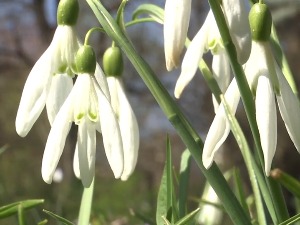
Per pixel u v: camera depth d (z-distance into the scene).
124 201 0.69
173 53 0.13
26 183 0.57
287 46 0.69
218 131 0.13
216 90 0.16
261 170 0.15
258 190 0.17
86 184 0.14
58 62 0.15
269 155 0.12
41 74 0.15
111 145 0.14
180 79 0.13
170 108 0.14
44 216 0.36
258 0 0.14
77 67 0.14
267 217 0.19
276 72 0.13
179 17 0.13
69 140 0.67
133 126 0.16
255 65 0.13
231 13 0.12
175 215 0.16
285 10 0.42
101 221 0.32
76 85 0.14
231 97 0.14
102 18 0.14
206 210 0.23
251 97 0.13
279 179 0.13
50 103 0.15
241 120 0.64
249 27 0.12
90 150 0.14
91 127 0.14
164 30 0.13
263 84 0.13
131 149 0.15
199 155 0.14
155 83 0.14
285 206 0.14
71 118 0.14
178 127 0.14
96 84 0.14
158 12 0.16
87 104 0.14
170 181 0.16
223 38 0.12
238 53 0.12
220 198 0.14
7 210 0.14
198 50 0.14
